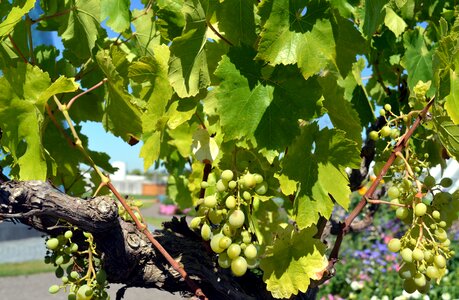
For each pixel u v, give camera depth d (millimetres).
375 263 2148
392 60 766
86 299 470
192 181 802
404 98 777
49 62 695
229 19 491
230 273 577
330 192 484
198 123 775
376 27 465
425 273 484
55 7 672
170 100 541
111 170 749
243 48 458
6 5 568
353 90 734
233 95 445
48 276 3221
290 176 473
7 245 4684
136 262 520
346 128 533
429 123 539
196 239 573
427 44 781
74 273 491
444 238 476
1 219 447
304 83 454
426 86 521
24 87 467
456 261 1908
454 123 441
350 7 524
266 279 494
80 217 447
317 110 452
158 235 557
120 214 551
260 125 446
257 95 450
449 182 525
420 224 471
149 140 586
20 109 469
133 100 525
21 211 435
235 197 488
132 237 520
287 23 423
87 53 679
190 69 504
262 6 416
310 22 427
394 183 547
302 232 488
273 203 611
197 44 500
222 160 508
